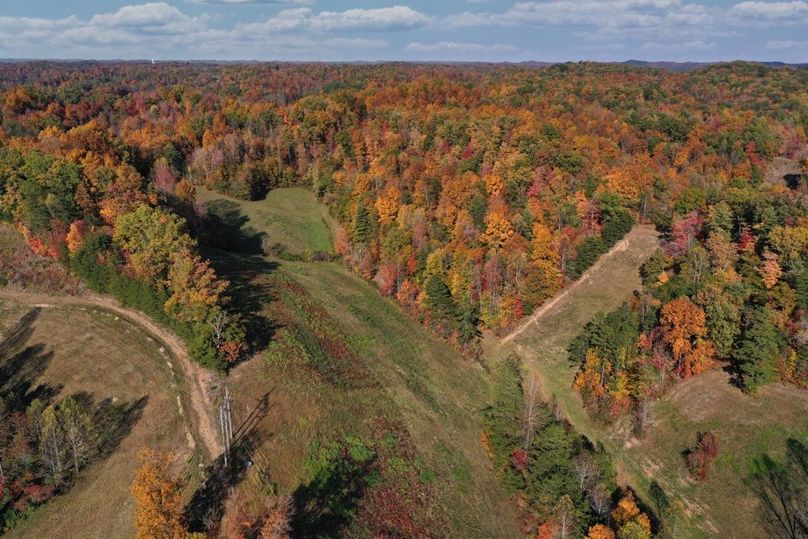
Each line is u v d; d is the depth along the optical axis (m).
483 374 88.81
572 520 57.66
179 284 71.62
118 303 77.50
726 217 97.94
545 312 99.06
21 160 90.19
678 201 110.62
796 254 83.31
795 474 64.56
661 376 77.50
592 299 99.06
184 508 50.31
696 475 67.12
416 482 61.88
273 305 88.31
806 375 73.50
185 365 68.00
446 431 72.94
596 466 65.12
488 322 96.38
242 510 51.16
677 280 89.56
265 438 59.75
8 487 50.72
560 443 66.19
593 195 114.81
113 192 88.62
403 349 90.25
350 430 65.44
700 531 62.16
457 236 106.38
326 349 81.75
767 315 75.50
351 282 111.25
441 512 59.09
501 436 70.62
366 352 86.00
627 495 63.88
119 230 77.56
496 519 61.19
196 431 58.88
